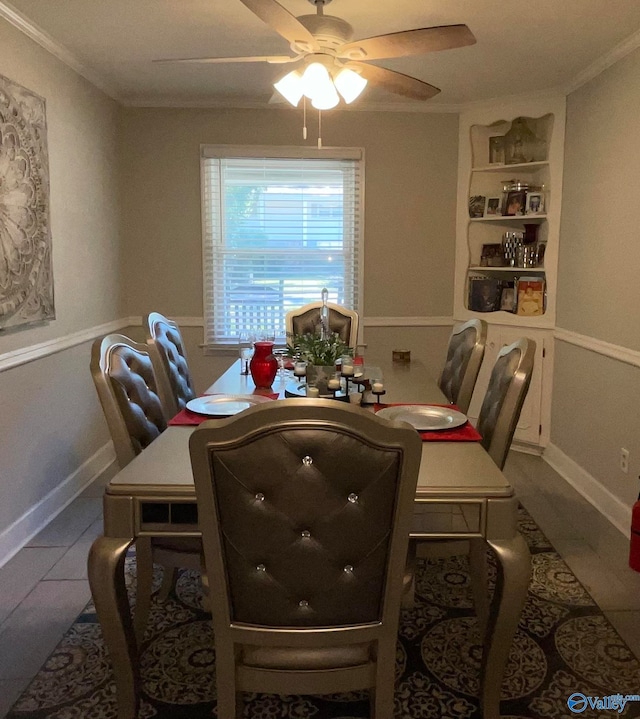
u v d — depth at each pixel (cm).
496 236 463
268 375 276
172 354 294
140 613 220
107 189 421
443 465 178
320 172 461
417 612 242
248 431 131
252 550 138
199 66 365
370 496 135
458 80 388
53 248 334
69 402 357
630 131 311
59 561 281
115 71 377
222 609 143
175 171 454
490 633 172
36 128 306
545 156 430
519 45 324
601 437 344
